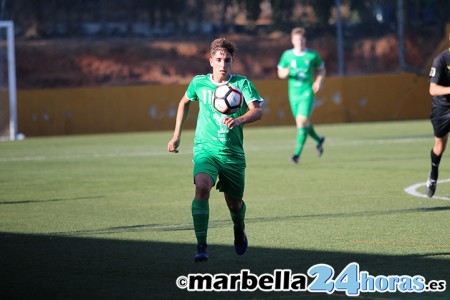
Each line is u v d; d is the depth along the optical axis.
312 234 27.61
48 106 86.94
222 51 23.12
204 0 151.25
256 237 27.30
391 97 93.00
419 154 56.16
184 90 90.31
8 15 138.88
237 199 23.64
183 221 31.19
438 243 25.50
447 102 33.62
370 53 134.75
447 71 33.19
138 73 135.62
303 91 52.12
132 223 30.89
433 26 131.50
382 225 29.14
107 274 21.92
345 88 92.12
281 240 26.62
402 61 97.94
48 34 141.38
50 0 143.12
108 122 88.44
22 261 23.92
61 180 46.06
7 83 91.12
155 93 89.56
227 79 23.47
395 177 43.75
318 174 46.12
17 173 50.19
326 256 23.80
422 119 93.50
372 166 49.47
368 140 68.69
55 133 87.00
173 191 40.50
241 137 23.48
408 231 27.81
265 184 42.31
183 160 57.06
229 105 22.77
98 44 140.50
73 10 144.38
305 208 33.78
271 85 91.75
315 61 52.31
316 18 139.50
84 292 19.84
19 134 84.38
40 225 30.70
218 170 23.20
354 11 144.62
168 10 146.50
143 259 23.95
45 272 22.28
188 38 143.50
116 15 147.25
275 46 137.62
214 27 142.25
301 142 51.56
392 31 134.00
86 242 27.00
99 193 40.16
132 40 142.38
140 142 74.62
